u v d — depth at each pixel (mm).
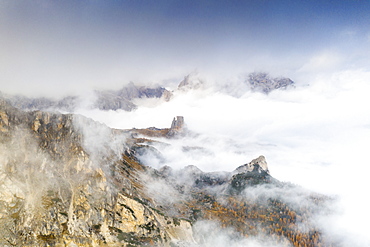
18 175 155000
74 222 146125
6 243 119500
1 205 134500
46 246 126688
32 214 136875
